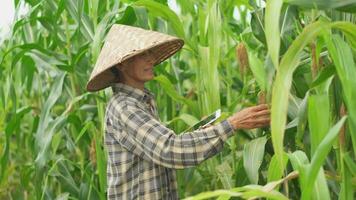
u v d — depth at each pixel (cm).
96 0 259
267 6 121
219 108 215
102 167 247
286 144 196
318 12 172
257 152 180
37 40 321
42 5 296
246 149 184
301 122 159
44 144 260
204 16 234
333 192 186
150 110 200
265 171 213
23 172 303
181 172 258
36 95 368
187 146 172
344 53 125
